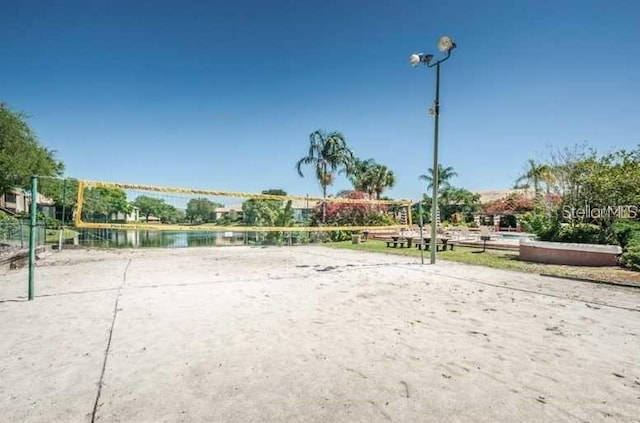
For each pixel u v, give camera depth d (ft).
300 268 28.94
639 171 31.30
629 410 7.56
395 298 17.90
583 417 7.29
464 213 151.23
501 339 11.82
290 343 11.37
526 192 118.52
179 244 61.93
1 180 70.03
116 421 7.06
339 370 9.39
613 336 12.18
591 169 35.22
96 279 23.20
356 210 75.20
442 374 9.20
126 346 11.08
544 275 24.88
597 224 35.91
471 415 7.32
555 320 14.03
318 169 77.46
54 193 86.89
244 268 28.91
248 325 13.29
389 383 8.70
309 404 7.72
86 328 12.84
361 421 7.08
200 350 10.77
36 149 79.36
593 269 27.22
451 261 33.53
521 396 8.11
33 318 14.07
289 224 63.10
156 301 17.07
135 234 75.15
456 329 12.86
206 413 7.34
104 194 125.18
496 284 21.68
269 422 7.04
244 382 8.71
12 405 7.64
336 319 14.14
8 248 42.22
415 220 79.56
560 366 9.75
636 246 27.99
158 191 28.99
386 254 40.91
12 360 10.00
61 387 8.45
